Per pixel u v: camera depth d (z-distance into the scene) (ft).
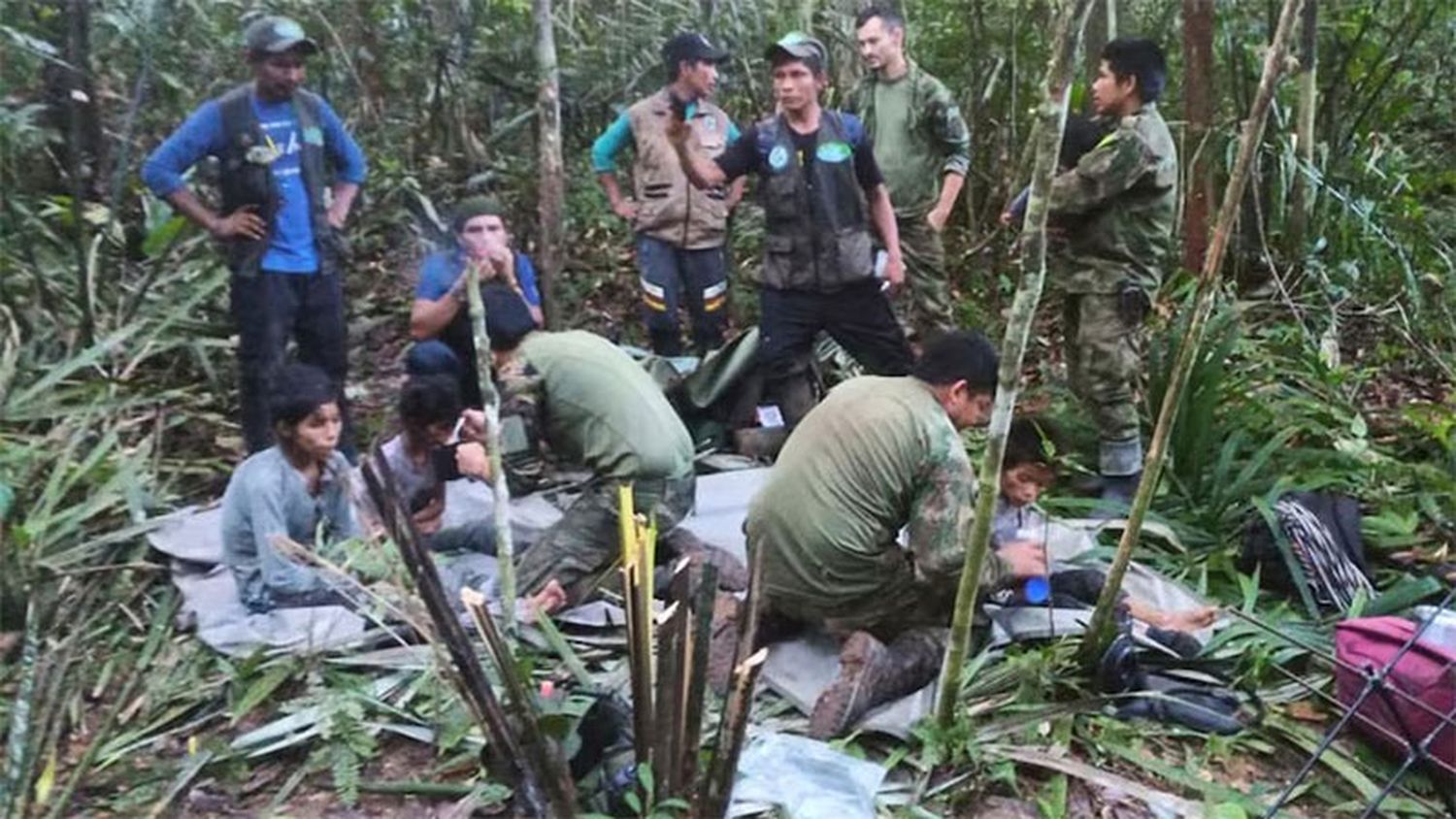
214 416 17.03
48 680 10.75
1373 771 10.65
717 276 18.63
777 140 16.05
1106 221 14.99
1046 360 19.85
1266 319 20.15
